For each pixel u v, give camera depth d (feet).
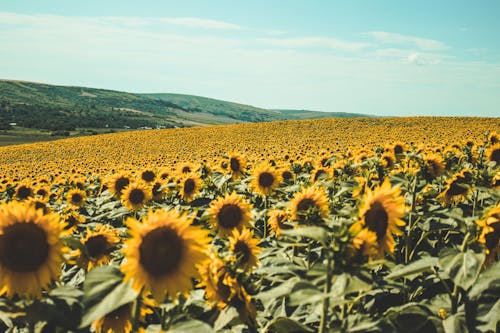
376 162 24.09
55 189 53.98
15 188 48.19
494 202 21.26
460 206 21.56
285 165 39.73
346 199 21.30
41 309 8.85
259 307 14.82
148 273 8.66
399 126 225.97
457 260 10.59
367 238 9.41
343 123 254.68
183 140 233.55
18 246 9.12
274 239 18.42
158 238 8.90
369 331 10.04
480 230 11.75
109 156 182.19
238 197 18.28
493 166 27.63
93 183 57.06
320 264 9.75
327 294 8.50
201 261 9.16
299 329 10.22
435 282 14.53
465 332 10.31
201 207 24.56
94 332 11.09
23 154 215.31
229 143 200.85
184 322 8.57
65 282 14.97
